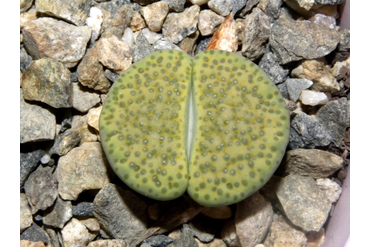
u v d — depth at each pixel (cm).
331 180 12
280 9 13
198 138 11
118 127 11
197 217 12
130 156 10
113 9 13
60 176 12
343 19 13
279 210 12
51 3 12
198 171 10
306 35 12
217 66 11
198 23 13
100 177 12
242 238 11
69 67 12
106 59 12
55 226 11
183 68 11
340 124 12
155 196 10
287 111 11
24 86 12
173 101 11
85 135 12
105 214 11
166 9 12
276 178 12
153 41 13
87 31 12
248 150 10
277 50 12
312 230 11
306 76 12
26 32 12
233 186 10
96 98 12
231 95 11
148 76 11
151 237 11
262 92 11
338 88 12
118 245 11
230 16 12
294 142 12
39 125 12
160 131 10
